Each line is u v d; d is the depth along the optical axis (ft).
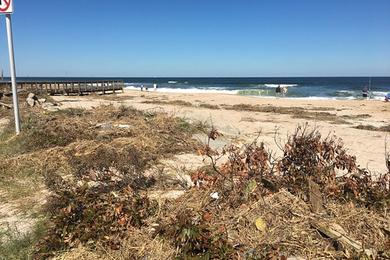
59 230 13.06
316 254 11.66
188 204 14.69
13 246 13.11
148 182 19.49
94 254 12.22
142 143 25.98
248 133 42.37
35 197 18.04
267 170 16.78
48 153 23.93
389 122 62.59
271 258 11.12
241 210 13.80
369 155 33.71
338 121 61.93
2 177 20.76
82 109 42.34
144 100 97.60
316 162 16.31
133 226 13.32
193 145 27.89
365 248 11.74
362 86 259.60
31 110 41.04
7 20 28.14
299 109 81.92
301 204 13.98
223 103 97.19
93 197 14.21
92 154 22.66
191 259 11.03
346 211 13.65
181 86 284.00
